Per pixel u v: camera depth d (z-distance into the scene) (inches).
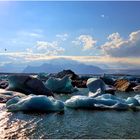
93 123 663.8
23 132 563.2
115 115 774.5
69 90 1598.2
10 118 703.1
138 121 694.5
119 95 1456.7
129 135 551.8
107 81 2123.5
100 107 902.4
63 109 861.2
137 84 2017.7
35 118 709.9
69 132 570.6
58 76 2402.8
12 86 1300.4
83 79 2417.6
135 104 932.6
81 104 896.3
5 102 954.1
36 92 1290.6
